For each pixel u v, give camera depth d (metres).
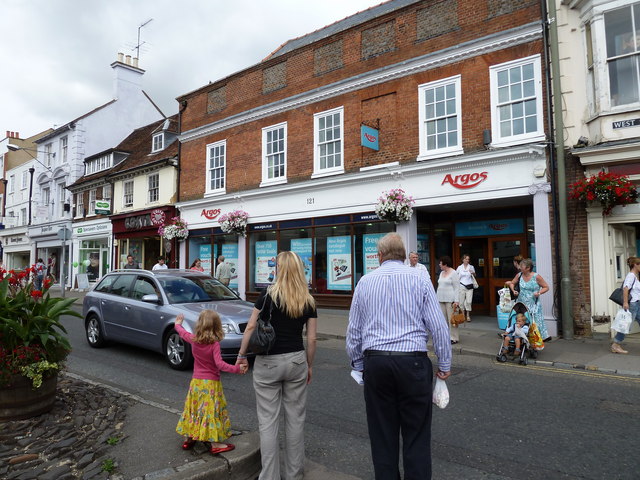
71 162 28.22
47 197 31.03
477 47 11.30
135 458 3.68
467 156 11.10
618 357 7.75
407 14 12.75
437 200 11.80
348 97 13.83
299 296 3.46
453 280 8.95
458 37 11.80
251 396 5.91
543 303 9.98
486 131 10.97
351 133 13.70
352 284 13.57
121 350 9.01
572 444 4.23
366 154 13.32
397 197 11.95
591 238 9.59
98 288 9.66
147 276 8.65
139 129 29.55
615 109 9.26
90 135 28.44
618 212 9.41
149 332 7.88
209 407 3.74
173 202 20.08
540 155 10.23
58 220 28.36
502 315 9.75
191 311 7.38
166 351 7.53
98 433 4.18
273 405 3.44
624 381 6.50
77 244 26.81
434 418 4.98
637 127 9.04
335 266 13.99
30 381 4.48
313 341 3.58
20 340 4.53
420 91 12.35
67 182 28.44
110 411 4.79
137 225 21.73
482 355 8.29
